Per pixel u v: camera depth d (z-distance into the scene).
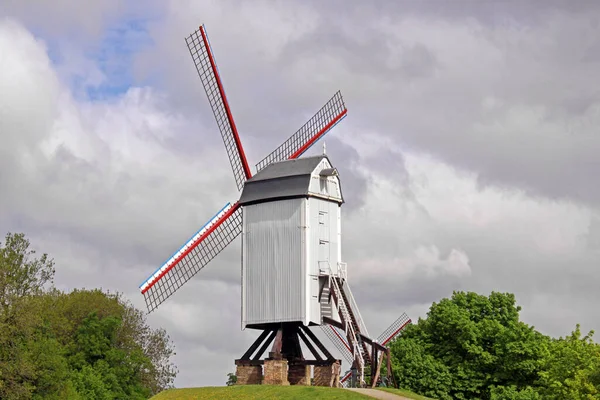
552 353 81.31
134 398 100.56
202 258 73.75
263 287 70.06
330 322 70.12
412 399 64.50
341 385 76.19
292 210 69.81
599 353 76.31
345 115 79.62
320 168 70.88
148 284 71.81
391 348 87.81
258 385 66.94
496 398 80.31
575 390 73.25
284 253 69.69
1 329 76.31
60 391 83.19
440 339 88.25
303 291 68.69
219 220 73.56
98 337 100.81
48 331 91.81
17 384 76.75
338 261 71.31
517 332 85.19
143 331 114.12
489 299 90.31
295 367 71.06
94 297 112.62
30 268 81.00
